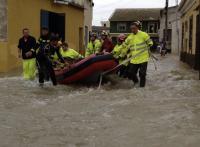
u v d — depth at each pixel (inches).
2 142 289.7
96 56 552.7
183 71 807.7
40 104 418.9
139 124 328.8
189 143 276.8
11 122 343.0
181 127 315.6
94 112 375.6
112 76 632.4
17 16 797.9
